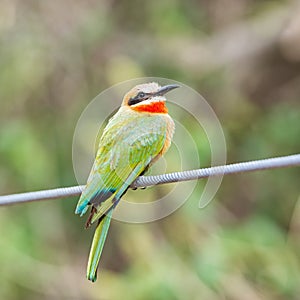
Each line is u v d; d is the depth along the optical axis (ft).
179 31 53.78
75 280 48.78
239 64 54.39
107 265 50.60
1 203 27.12
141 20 54.29
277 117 54.39
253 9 56.75
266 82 55.52
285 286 46.85
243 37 55.01
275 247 47.96
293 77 55.77
